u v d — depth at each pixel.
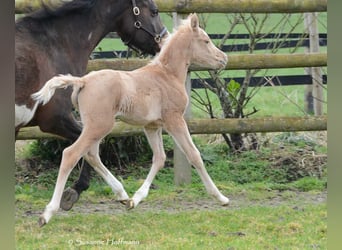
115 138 12.95
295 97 17.98
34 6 11.52
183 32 9.86
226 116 13.77
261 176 12.83
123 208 10.71
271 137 14.23
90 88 9.06
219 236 9.08
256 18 14.69
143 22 10.61
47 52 9.63
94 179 12.35
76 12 10.01
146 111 9.41
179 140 9.66
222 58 10.16
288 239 8.93
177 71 9.74
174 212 10.41
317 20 15.20
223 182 12.46
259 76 16.91
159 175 12.77
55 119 9.68
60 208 10.00
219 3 12.22
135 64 11.99
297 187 12.12
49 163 12.97
